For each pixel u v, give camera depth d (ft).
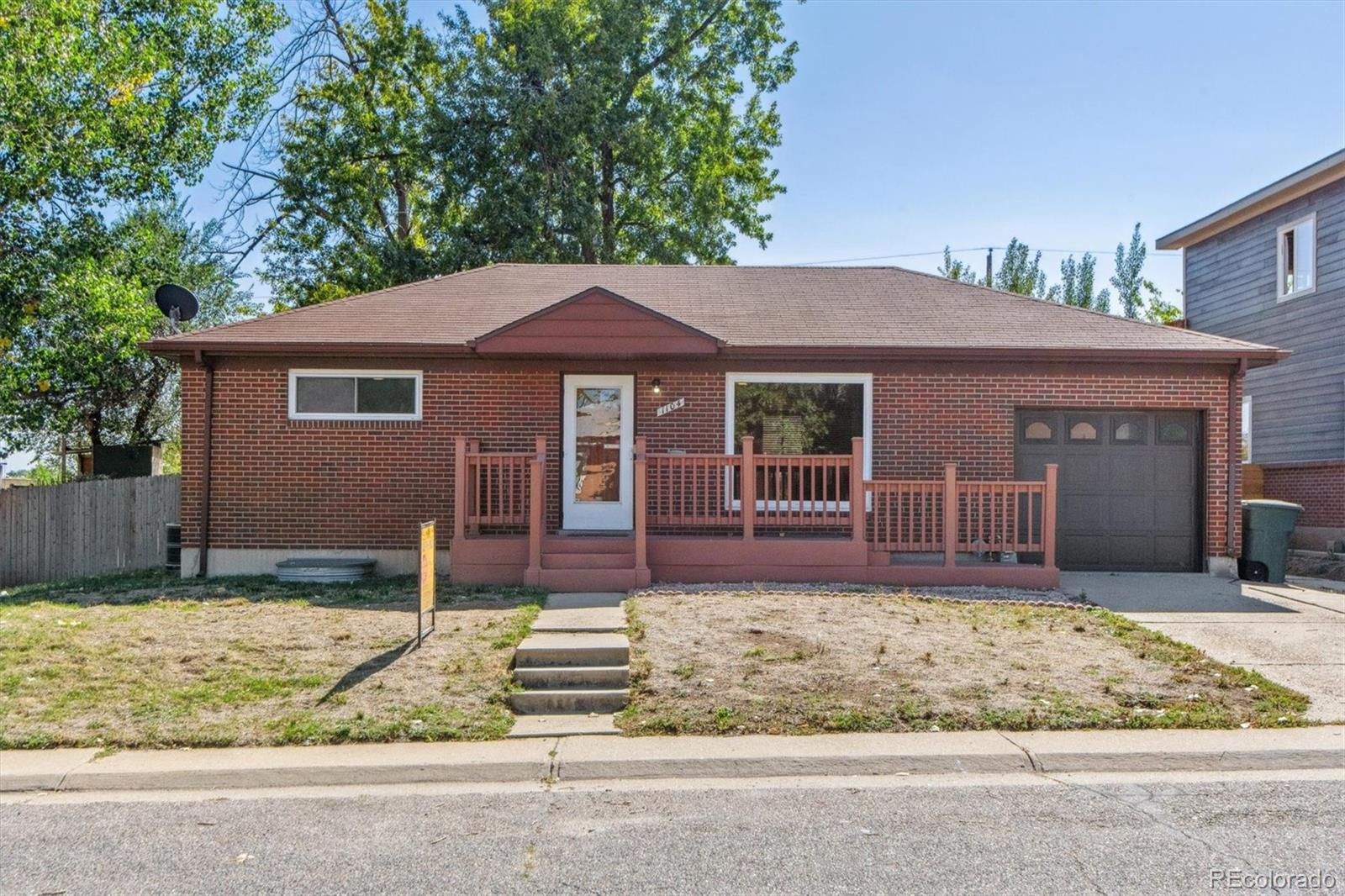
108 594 33.76
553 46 82.43
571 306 37.50
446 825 15.65
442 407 39.81
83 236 58.95
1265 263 59.36
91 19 58.80
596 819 15.93
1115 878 13.41
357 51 88.74
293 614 29.37
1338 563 45.44
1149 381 39.78
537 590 33.06
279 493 39.52
